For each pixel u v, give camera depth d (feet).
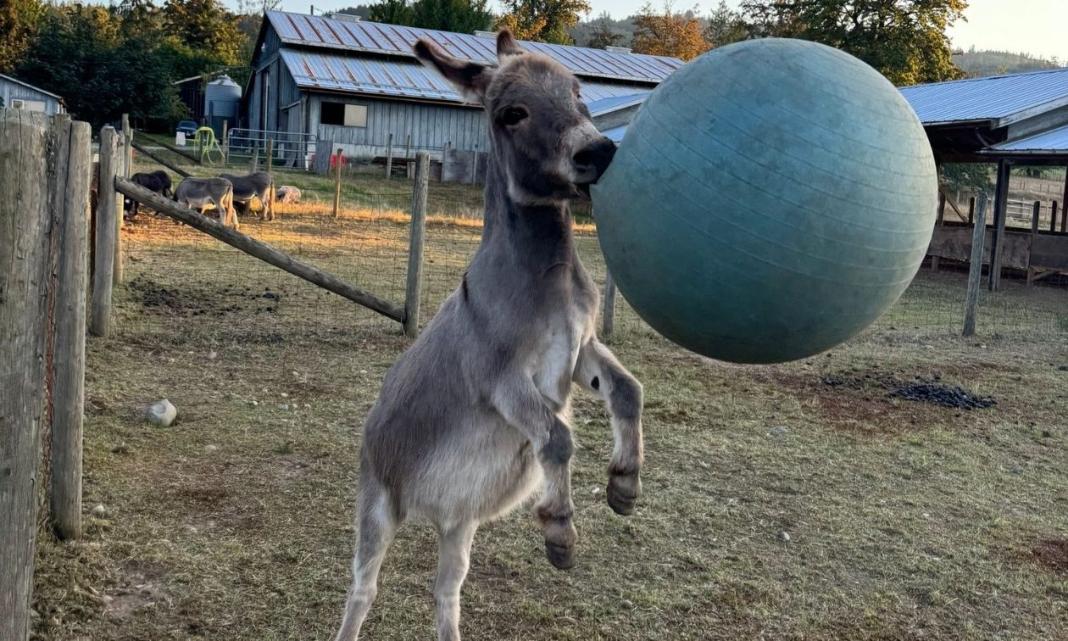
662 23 264.11
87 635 14.03
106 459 20.79
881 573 17.74
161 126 180.96
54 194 15.62
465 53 140.97
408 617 15.24
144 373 27.96
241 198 70.28
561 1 241.76
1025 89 74.38
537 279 11.81
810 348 10.71
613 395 12.28
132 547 16.70
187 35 276.62
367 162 123.54
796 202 9.86
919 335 42.22
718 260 10.13
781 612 16.03
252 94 174.09
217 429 23.44
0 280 10.36
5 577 10.87
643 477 21.85
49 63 156.97
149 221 66.33
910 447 25.45
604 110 93.66
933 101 80.02
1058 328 45.55
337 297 42.19
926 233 10.51
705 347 11.03
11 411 10.67
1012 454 25.41
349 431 23.99
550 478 11.50
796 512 20.39
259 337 33.35
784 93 10.23
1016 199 136.98
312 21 144.46
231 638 14.30
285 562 16.76
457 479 12.66
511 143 11.63
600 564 17.43
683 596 16.39
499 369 11.88
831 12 156.56
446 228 74.54
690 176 10.22
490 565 17.17
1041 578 17.80
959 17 157.48
